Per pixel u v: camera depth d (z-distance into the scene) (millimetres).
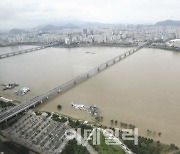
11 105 181750
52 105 183375
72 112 169125
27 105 175750
